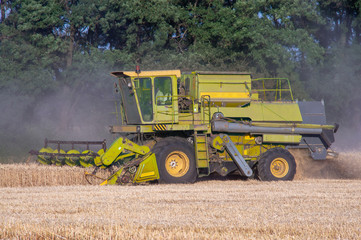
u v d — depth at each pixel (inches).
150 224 992.2
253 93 1957.4
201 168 1843.0
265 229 962.1
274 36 4286.4
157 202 1263.5
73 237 916.0
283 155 1899.6
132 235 919.0
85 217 1059.3
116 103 1948.8
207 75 1871.3
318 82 4419.3
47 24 3905.0
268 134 1905.8
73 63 3777.1
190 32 4271.7
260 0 4158.5
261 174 1881.2
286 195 1402.6
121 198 1317.7
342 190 1542.8
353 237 914.7
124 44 4436.5
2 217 1057.5
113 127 1847.9
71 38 4005.9
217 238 896.3
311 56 4284.0
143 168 1678.2
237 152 1865.2
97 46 4296.3
